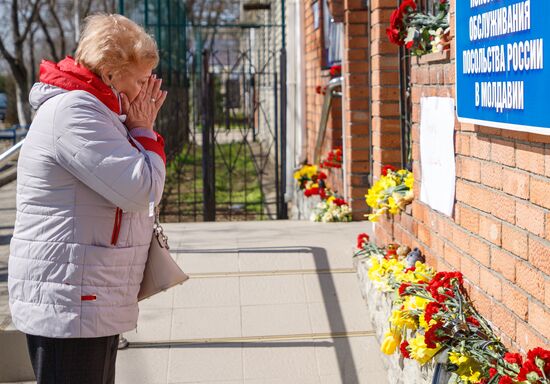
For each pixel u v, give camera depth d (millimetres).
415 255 4590
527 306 3115
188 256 5867
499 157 3371
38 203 2979
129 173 2943
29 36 30562
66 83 3004
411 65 4828
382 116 5855
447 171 4078
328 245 6078
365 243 5547
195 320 5074
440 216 4246
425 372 3760
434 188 4320
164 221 11344
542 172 2947
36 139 2988
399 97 5730
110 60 3010
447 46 4066
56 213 2959
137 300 3213
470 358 3307
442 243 4215
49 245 2949
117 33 3033
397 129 5852
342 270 5602
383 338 4613
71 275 2941
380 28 5793
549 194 2893
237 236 6465
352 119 7375
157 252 3223
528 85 2902
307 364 4672
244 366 4664
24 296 2980
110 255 2988
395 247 5000
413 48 4500
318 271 5594
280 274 5555
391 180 5262
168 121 14492
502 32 3145
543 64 2771
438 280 3908
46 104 3018
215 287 5410
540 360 2750
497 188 3404
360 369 4613
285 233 6562
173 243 6230
